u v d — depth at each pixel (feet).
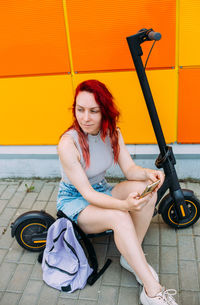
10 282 7.57
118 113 6.47
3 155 10.85
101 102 5.97
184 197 7.96
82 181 6.49
